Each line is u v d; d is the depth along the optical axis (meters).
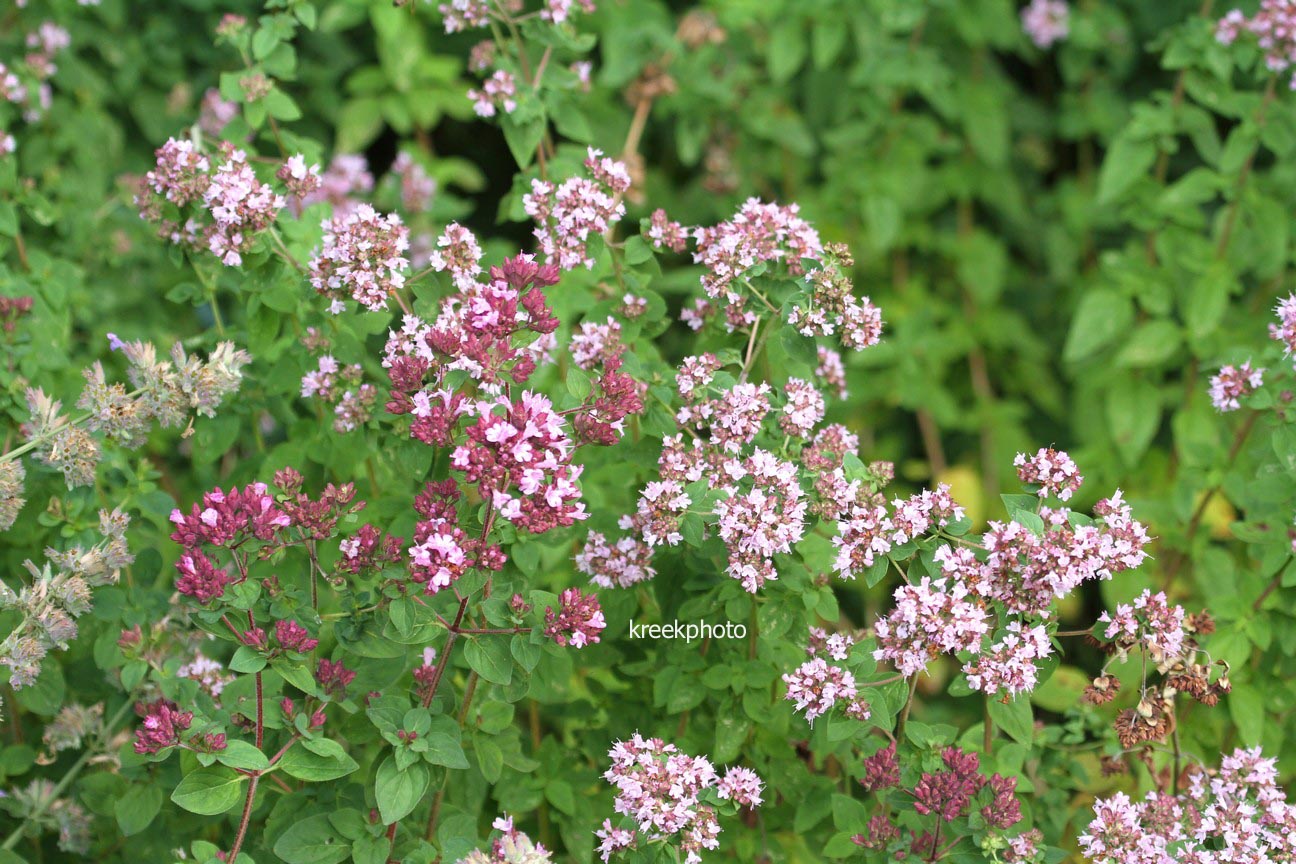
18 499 0.91
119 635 0.94
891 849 0.88
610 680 1.01
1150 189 1.16
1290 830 0.89
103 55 1.20
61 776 0.97
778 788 0.95
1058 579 0.87
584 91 1.04
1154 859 0.89
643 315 0.96
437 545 0.85
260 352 0.97
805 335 0.91
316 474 0.99
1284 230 1.12
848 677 0.88
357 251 0.90
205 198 0.93
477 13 0.99
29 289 1.00
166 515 0.98
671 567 0.94
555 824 0.97
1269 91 1.10
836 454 0.92
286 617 0.88
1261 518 0.99
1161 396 1.18
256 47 1.00
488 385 0.87
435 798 0.91
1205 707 0.98
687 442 0.94
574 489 0.85
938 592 0.87
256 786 0.89
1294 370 0.95
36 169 1.12
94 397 0.92
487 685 0.94
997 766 0.93
